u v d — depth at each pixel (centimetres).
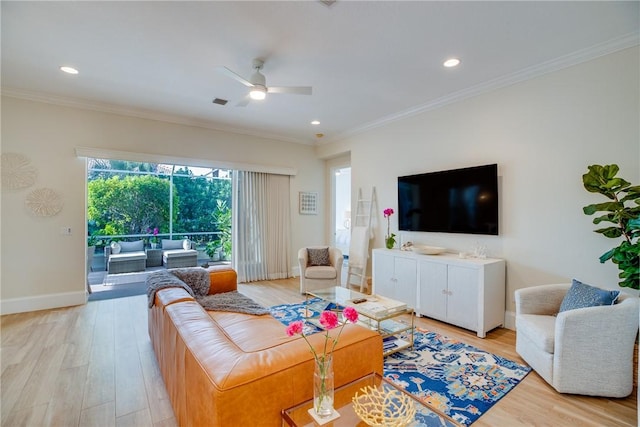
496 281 325
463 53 280
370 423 138
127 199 702
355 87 358
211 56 287
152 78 335
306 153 629
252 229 561
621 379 206
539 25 236
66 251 401
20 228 375
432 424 147
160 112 448
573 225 288
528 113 317
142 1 209
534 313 262
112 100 401
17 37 254
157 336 238
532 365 239
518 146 325
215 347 147
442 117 400
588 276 279
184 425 155
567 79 290
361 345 163
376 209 501
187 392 149
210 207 777
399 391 157
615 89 263
